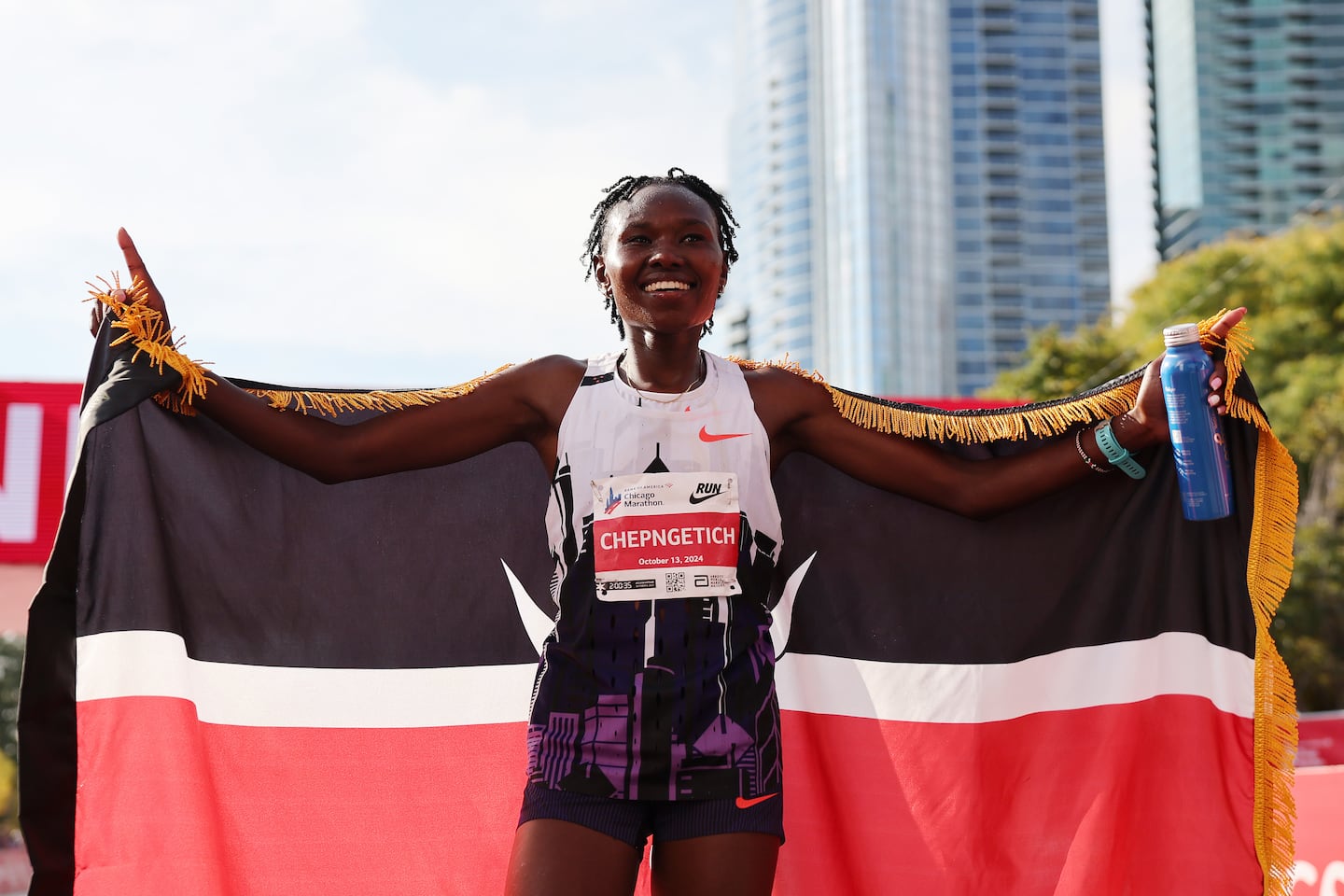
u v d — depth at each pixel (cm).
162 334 302
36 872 295
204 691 323
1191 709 326
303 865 327
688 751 262
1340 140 9850
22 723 294
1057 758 336
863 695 344
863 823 339
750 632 275
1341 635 2459
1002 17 11356
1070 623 340
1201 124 9838
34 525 813
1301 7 9950
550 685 271
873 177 9769
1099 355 3241
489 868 335
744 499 281
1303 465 2622
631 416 281
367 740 334
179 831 307
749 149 11000
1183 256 3203
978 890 333
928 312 9831
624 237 275
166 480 321
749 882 257
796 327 10125
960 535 345
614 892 257
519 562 345
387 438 303
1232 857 316
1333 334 2795
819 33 10331
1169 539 333
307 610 333
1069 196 11225
